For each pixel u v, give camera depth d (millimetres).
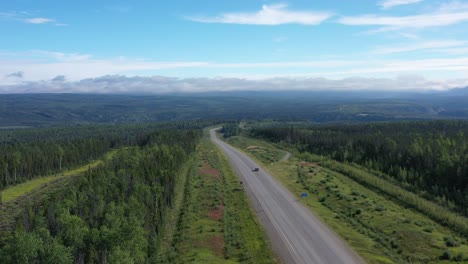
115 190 83312
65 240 55250
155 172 98625
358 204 84125
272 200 88625
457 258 54594
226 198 92188
